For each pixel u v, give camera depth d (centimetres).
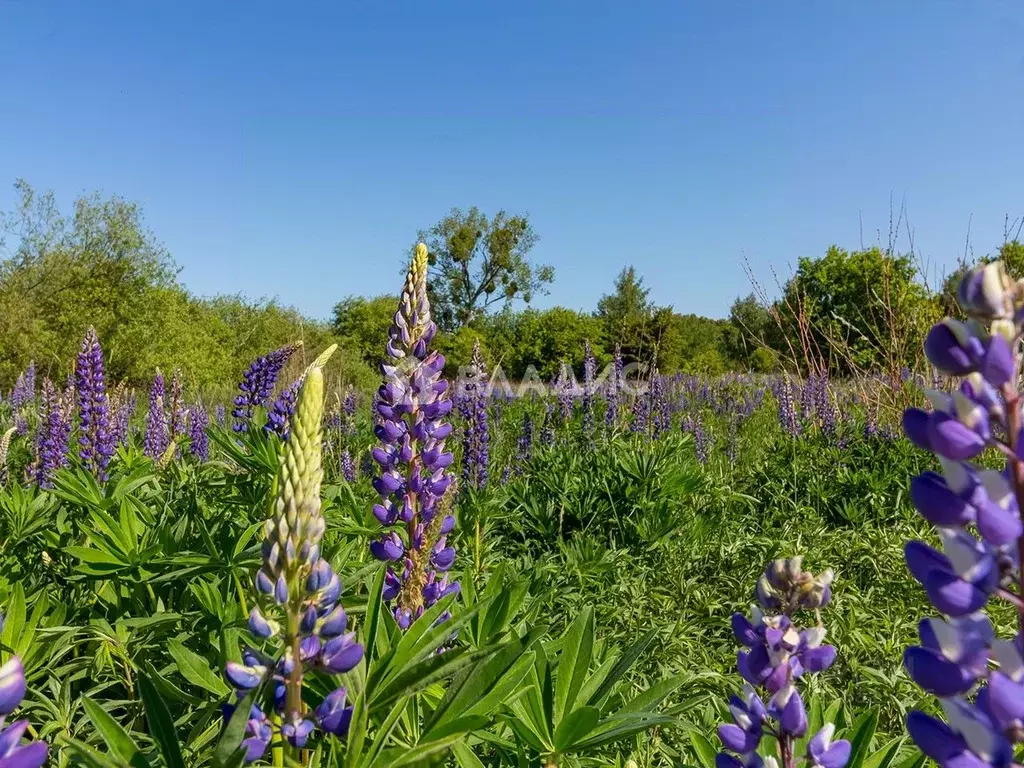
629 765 217
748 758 162
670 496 745
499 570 315
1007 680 97
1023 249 770
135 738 274
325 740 216
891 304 999
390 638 249
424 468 306
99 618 351
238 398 601
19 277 2936
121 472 587
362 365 2581
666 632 462
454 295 5912
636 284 3388
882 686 411
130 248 3008
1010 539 97
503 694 221
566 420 1186
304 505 162
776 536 681
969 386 107
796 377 1252
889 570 600
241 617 285
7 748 113
